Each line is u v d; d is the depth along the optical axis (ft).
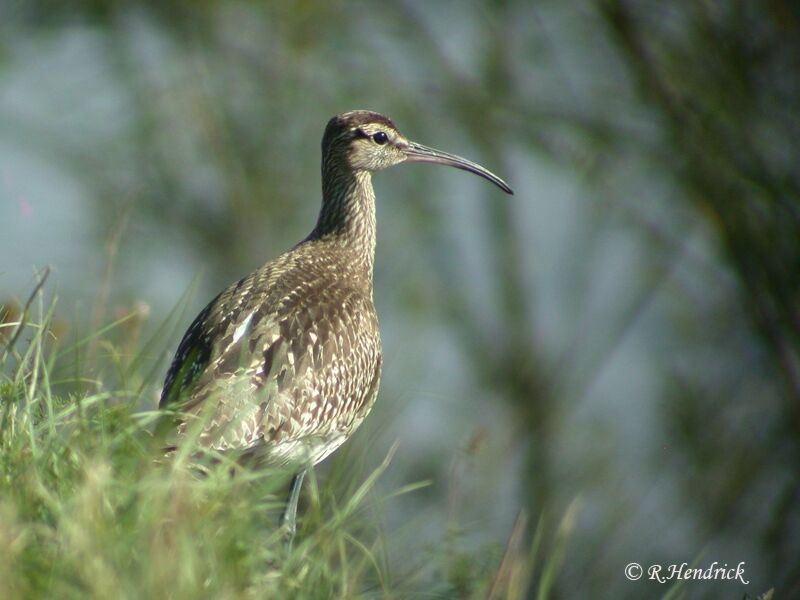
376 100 65.00
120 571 17.26
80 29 64.08
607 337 64.34
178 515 18.22
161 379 29.45
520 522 22.34
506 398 62.64
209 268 63.46
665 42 55.16
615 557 55.31
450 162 35.50
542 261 66.74
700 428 59.26
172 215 62.69
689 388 60.39
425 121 65.10
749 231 55.11
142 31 64.95
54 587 16.85
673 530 57.31
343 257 32.65
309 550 21.15
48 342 27.37
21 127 61.77
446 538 24.20
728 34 53.42
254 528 19.85
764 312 56.24
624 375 64.80
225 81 64.59
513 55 61.82
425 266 66.18
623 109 58.18
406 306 64.08
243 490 21.06
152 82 64.03
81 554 17.20
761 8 53.11
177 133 64.03
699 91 55.01
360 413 30.30
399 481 43.78
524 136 62.85
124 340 28.78
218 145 63.98
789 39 53.16
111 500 18.88
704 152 54.85
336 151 33.83
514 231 66.85
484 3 61.41
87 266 56.49
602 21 57.21
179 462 20.07
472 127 63.57
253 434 26.23
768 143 54.80
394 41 64.49
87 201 61.05
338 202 33.65
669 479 59.06
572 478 59.41
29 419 21.09
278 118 64.95
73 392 24.54
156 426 22.89
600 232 65.98
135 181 62.44
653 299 63.52
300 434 27.66
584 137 58.18
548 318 65.82
